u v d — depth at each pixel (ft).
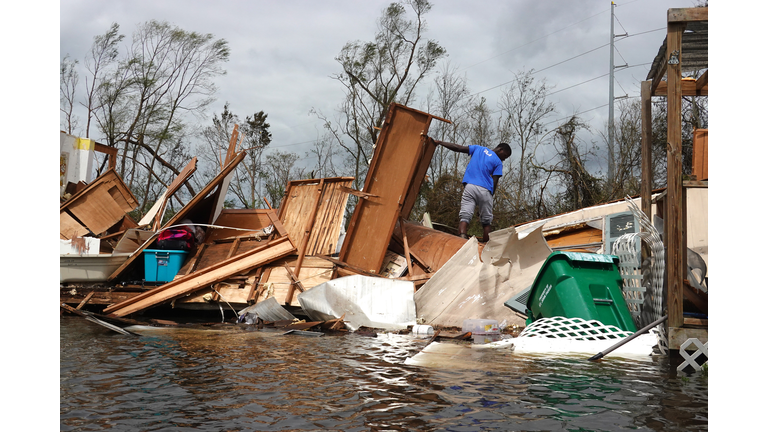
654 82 24.16
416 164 28.04
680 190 16.39
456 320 23.71
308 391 12.26
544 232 27.63
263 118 104.27
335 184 31.04
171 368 14.75
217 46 94.12
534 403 11.32
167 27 91.91
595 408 10.98
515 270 23.45
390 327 23.12
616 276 19.39
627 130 71.10
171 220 32.19
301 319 26.14
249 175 97.40
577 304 18.48
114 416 10.44
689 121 57.93
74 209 38.14
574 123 72.28
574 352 17.30
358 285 24.36
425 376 13.78
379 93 97.86
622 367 14.88
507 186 70.69
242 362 15.62
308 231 29.91
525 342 18.16
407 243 28.32
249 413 10.62
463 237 29.81
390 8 94.68
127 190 40.34
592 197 67.62
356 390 12.35
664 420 10.22
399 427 9.80
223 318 26.43
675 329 15.93
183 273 30.78
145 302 27.50
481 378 13.53
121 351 17.38
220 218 34.83
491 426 9.86
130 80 91.91
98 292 29.48
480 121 88.63
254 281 28.12
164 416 10.46
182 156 97.04
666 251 18.13
